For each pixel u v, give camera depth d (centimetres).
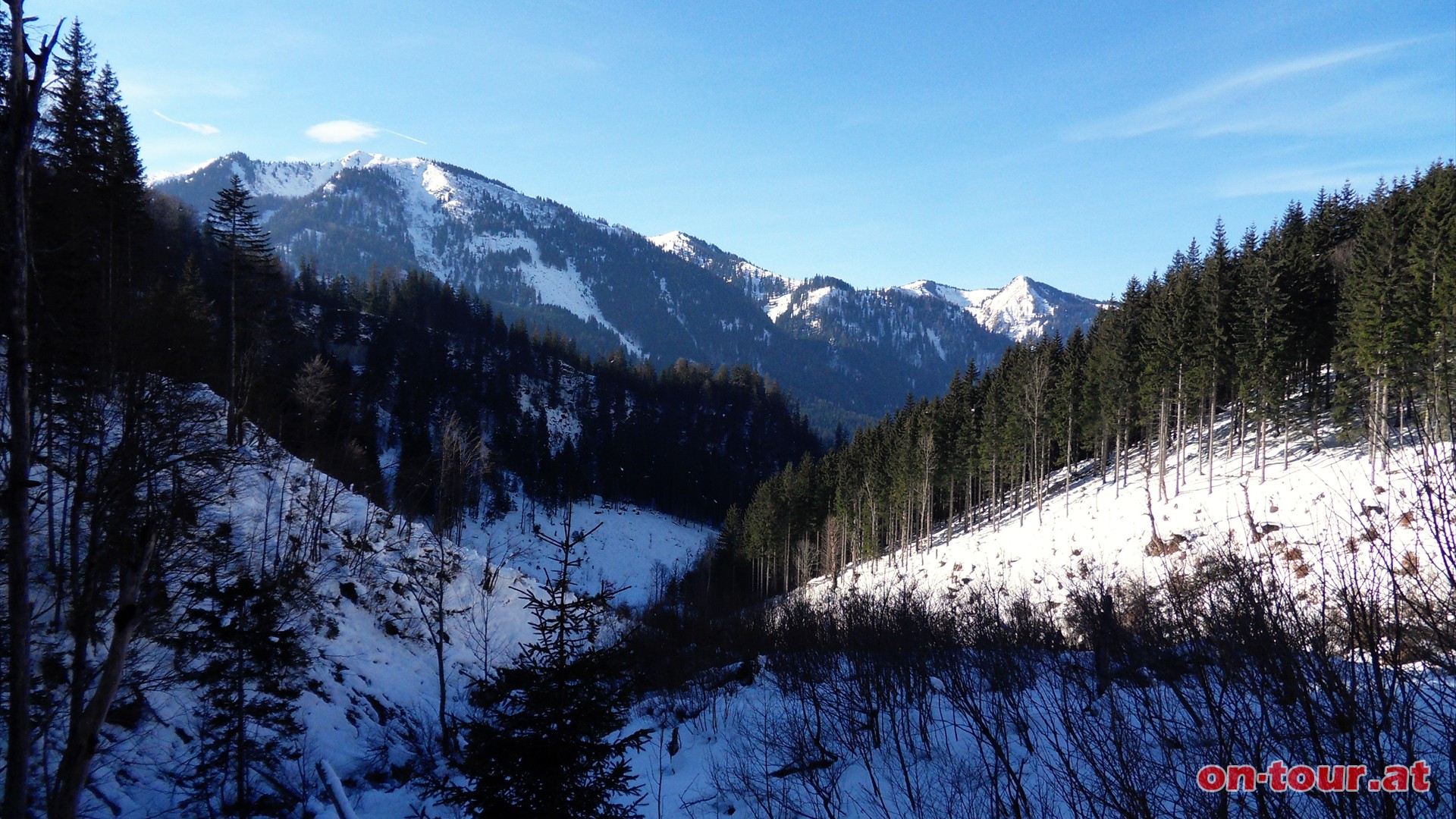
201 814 1535
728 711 2009
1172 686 900
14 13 658
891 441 7569
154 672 1714
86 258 2053
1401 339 3083
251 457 3045
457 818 1636
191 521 1761
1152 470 5238
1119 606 1418
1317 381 4606
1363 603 658
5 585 1488
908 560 5969
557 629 1027
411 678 2619
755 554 8212
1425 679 594
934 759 1281
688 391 16612
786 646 2483
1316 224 6506
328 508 3241
